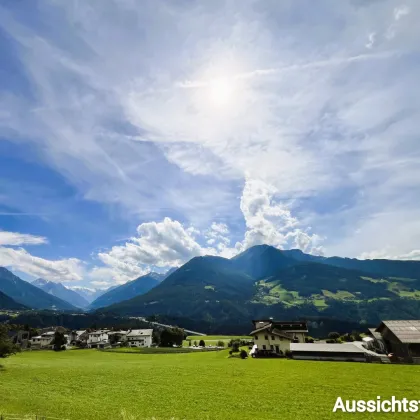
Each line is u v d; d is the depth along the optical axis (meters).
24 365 76.06
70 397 44.91
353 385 48.66
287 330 110.50
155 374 62.34
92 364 79.25
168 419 35.31
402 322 79.00
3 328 80.12
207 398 43.91
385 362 71.44
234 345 106.06
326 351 78.12
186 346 165.12
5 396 44.38
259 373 60.06
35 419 33.34
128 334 181.38
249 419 35.34
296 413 37.06
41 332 199.62
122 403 41.91
